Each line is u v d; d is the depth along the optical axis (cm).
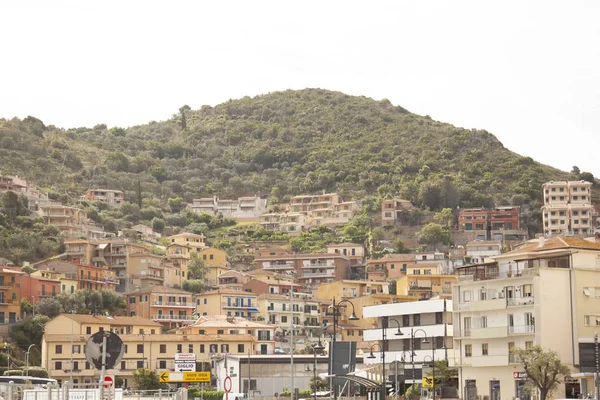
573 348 13500
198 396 16438
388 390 15125
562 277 13700
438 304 17375
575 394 12812
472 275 14825
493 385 14125
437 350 17025
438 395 15012
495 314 14150
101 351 6259
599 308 13700
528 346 13600
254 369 18812
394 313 18000
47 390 7019
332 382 11731
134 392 10719
